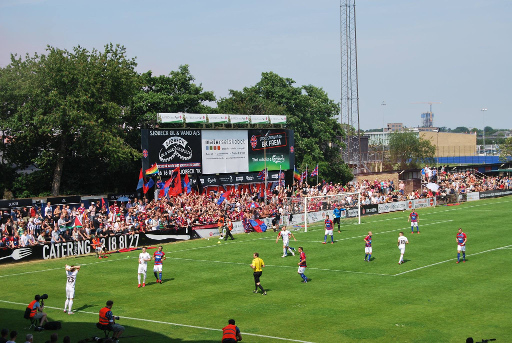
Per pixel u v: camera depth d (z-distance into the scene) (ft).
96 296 110.73
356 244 167.43
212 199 215.92
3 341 70.03
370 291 110.93
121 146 215.51
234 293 111.55
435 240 171.53
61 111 198.70
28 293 113.39
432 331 85.35
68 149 225.15
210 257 151.94
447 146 626.64
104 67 215.51
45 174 223.30
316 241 175.52
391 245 164.04
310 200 220.64
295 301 104.42
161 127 238.89
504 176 394.52
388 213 251.60
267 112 311.06
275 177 260.42
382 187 281.54
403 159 430.61
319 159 320.70
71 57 209.97
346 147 378.94
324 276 125.39
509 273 124.77
